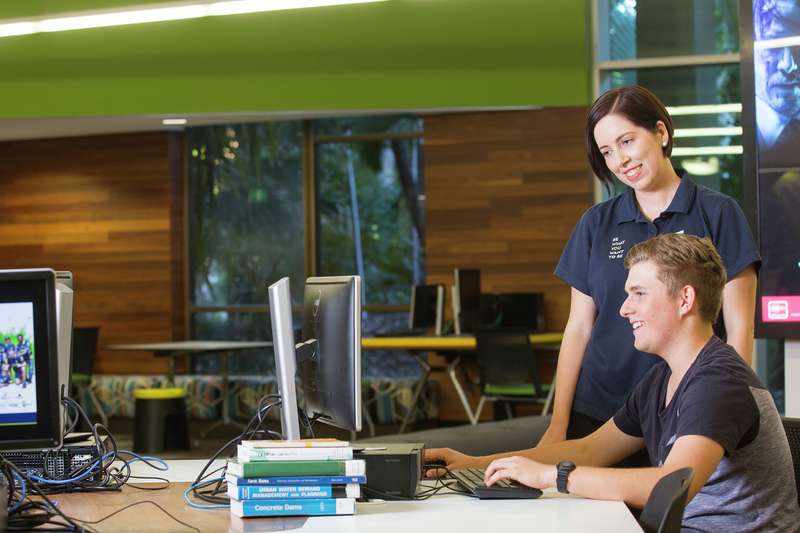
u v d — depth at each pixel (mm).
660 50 8609
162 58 9086
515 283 9320
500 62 8703
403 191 10211
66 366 2781
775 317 5051
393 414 9406
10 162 11102
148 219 10672
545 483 2342
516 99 8703
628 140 3016
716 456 2176
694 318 2348
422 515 2180
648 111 3012
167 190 10617
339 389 2590
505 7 8656
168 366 10633
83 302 10859
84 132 10625
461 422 9523
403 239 10203
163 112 9117
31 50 9250
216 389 10000
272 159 10578
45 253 11000
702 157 8547
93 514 2254
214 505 2311
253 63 8984
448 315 9531
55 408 2422
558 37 8609
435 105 8805
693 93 8570
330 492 2180
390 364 10203
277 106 8977
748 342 2979
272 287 2617
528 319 8961
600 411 3207
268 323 10594
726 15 8492
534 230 9266
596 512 2172
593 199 9125
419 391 9070
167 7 8398
